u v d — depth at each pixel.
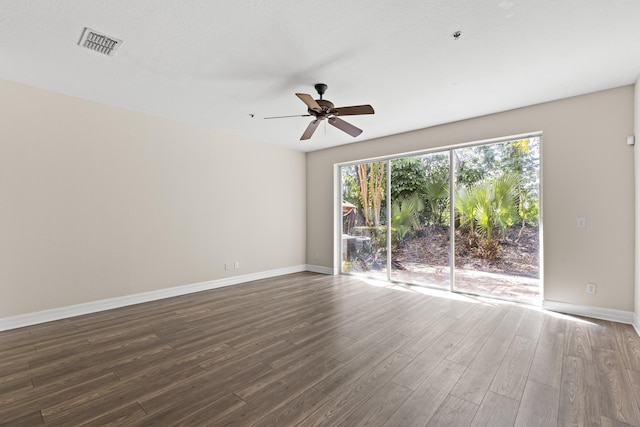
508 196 3.97
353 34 2.29
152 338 2.79
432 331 2.92
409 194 4.93
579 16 2.07
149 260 4.05
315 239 6.16
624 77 2.97
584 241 3.37
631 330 2.92
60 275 3.35
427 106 3.71
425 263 4.75
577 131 3.40
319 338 2.76
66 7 1.98
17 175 3.09
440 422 1.63
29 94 3.17
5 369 2.22
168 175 4.25
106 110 3.69
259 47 2.46
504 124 3.87
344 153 5.64
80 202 3.49
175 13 2.05
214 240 4.76
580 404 1.78
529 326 3.03
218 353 2.47
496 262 4.07
